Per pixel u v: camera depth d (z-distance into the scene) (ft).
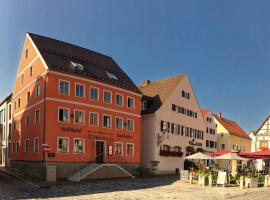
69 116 115.96
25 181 100.27
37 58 121.70
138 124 143.95
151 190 86.17
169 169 159.74
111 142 129.80
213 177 102.27
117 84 134.10
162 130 156.66
